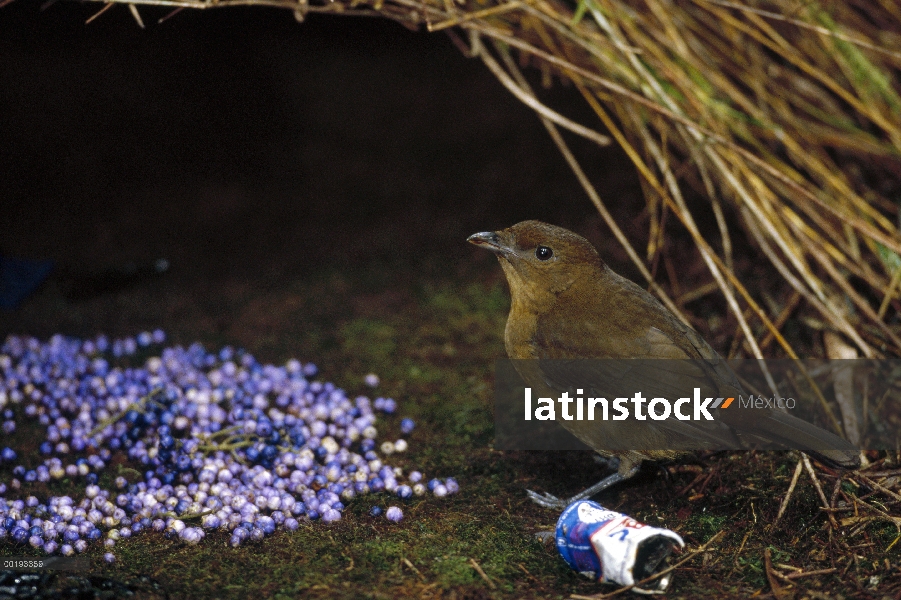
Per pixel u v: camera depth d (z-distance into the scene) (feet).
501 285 39.75
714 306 35.12
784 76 37.27
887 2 36.58
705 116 32.65
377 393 32.24
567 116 51.39
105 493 24.79
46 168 49.47
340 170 49.39
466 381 33.01
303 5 29.04
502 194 45.75
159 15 61.36
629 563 19.95
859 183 38.01
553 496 25.76
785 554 21.99
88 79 57.31
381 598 19.93
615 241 40.16
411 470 27.27
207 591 20.25
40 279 39.58
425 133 52.29
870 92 35.60
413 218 44.93
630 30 33.09
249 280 40.70
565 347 25.14
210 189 48.19
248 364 33.24
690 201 41.32
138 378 31.09
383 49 61.36
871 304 33.27
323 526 23.54
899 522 22.71
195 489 24.76
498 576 21.06
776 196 34.96
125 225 44.80
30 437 28.89
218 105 55.31
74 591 19.71
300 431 26.96
